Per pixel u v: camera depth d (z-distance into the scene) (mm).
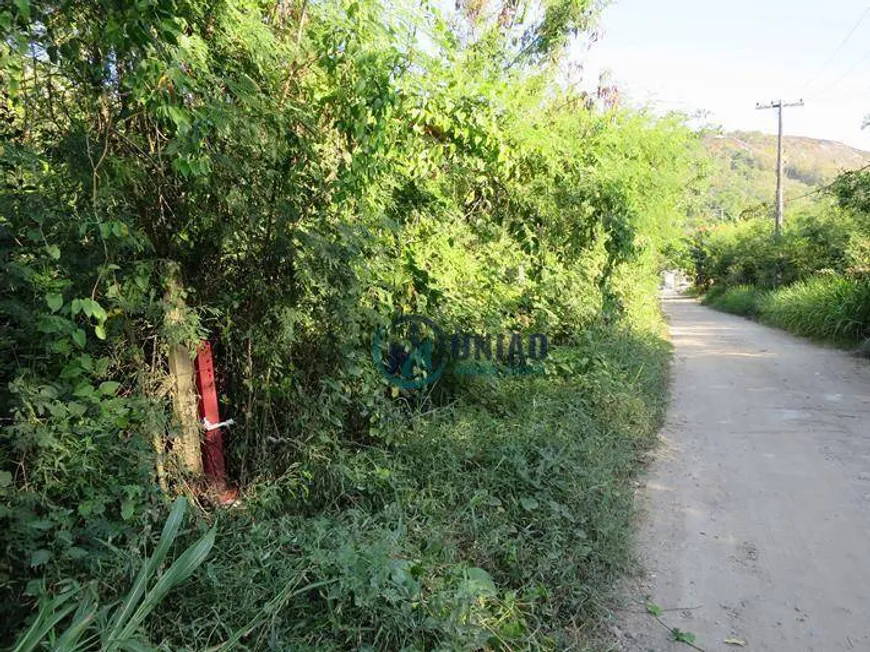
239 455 3840
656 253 19078
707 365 11852
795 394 8930
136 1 2289
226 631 2633
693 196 20672
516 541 3691
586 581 3594
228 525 3270
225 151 3264
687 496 5098
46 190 2789
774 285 24641
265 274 3648
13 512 2426
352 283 3730
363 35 3480
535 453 4574
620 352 8914
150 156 3172
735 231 35000
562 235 6773
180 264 3377
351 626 2705
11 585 2469
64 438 2732
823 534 4336
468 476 4230
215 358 3959
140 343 3383
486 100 4949
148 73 2516
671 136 12047
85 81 2891
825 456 6008
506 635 2977
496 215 6352
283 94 3553
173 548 2953
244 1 3156
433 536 3541
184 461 3371
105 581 2568
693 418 7688
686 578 3822
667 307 34812
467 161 5406
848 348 13359
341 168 3834
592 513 4086
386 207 4887
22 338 2738
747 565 3953
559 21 8320
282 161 3494
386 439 4234
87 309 2574
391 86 3746
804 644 3158
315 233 3631
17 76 2705
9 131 2885
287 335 3537
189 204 3367
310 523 3369
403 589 2842
